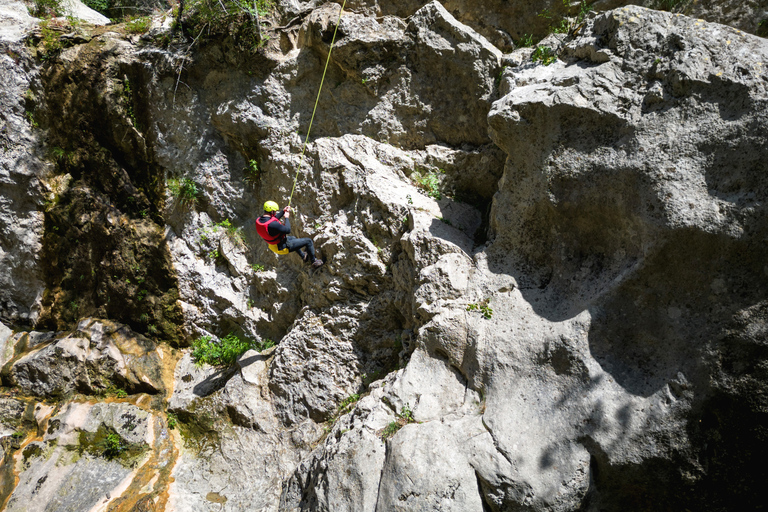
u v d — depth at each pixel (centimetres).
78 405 934
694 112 540
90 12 1184
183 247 1003
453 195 822
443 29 782
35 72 1006
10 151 1035
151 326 1008
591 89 596
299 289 906
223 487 796
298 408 838
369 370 818
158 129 976
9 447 900
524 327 632
